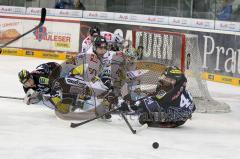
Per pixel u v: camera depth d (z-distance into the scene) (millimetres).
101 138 10680
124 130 11711
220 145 10828
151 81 13750
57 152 9266
